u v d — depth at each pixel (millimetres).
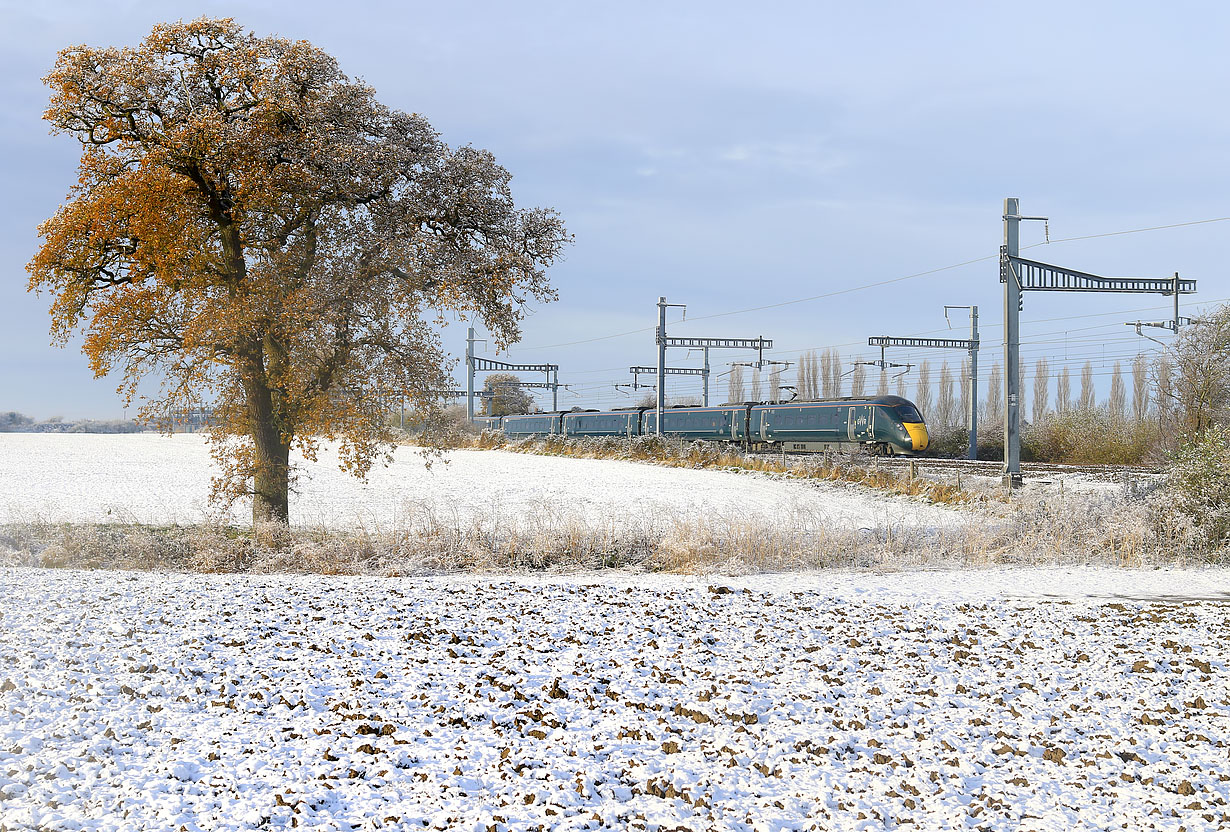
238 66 19484
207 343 19031
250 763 5477
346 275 19656
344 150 18969
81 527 17750
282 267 19188
